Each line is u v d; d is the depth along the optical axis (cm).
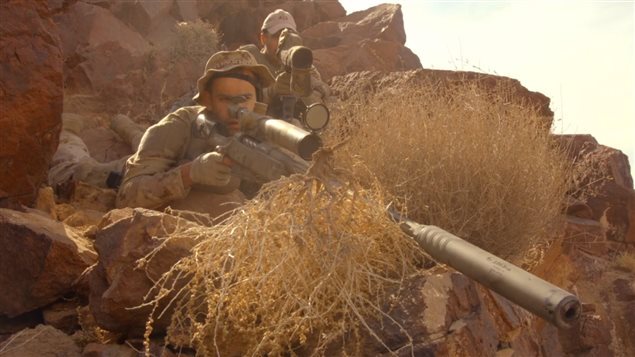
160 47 1078
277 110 612
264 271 345
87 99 972
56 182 689
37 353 377
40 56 520
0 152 505
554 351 559
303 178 354
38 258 430
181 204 508
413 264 398
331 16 1280
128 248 377
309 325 349
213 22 1218
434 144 473
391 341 348
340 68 1050
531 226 494
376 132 492
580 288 727
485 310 383
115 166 684
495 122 518
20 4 518
